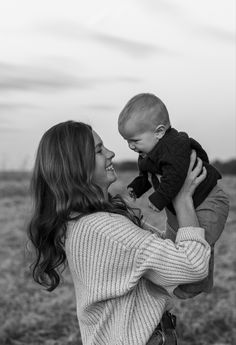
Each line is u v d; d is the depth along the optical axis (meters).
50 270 3.23
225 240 12.73
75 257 3.00
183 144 2.98
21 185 14.36
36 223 3.12
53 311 9.47
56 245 3.14
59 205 3.00
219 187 3.13
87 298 3.00
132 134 3.13
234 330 8.86
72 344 8.27
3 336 8.49
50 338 8.62
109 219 2.96
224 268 11.35
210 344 8.57
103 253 2.92
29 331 8.80
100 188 3.06
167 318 3.12
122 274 2.92
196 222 2.95
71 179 3.00
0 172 15.17
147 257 2.87
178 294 3.07
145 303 3.00
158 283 2.95
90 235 2.94
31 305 9.62
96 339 3.02
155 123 3.08
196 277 2.84
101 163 3.12
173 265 2.83
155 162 3.06
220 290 10.12
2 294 9.95
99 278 2.94
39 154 3.10
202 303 9.57
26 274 10.62
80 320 3.16
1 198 13.90
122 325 2.93
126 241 2.90
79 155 3.02
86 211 3.02
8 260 11.06
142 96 3.14
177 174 2.93
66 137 3.03
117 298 2.96
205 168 3.04
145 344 2.96
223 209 3.09
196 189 3.04
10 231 12.37
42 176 3.10
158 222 8.91
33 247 3.34
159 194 2.94
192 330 8.80
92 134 3.09
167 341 3.06
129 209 3.24
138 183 3.34
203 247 2.87
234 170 15.77
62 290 10.27
